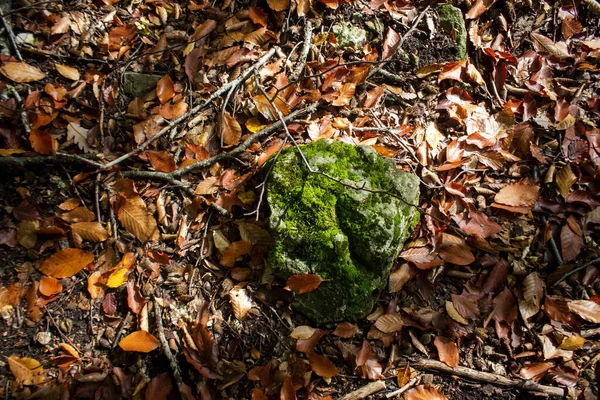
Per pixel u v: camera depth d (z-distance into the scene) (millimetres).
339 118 1009
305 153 921
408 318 920
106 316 878
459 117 1046
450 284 951
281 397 847
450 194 985
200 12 1054
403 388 890
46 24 979
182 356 870
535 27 1147
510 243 974
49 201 910
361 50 1074
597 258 983
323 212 894
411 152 1007
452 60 1084
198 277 913
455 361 901
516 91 1094
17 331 851
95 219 911
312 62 1039
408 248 947
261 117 1001
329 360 876
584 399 907
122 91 988
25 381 827
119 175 933
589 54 1135
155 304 888
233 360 874
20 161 897
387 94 1054
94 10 1011
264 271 914
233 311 895
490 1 1121
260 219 934
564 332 941
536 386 906
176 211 938
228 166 971
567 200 1005
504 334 931
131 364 858
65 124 948
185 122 984
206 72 1018
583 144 1052
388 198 902
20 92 940
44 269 870
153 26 1033
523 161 1039
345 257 892
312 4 1076
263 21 1038
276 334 896
